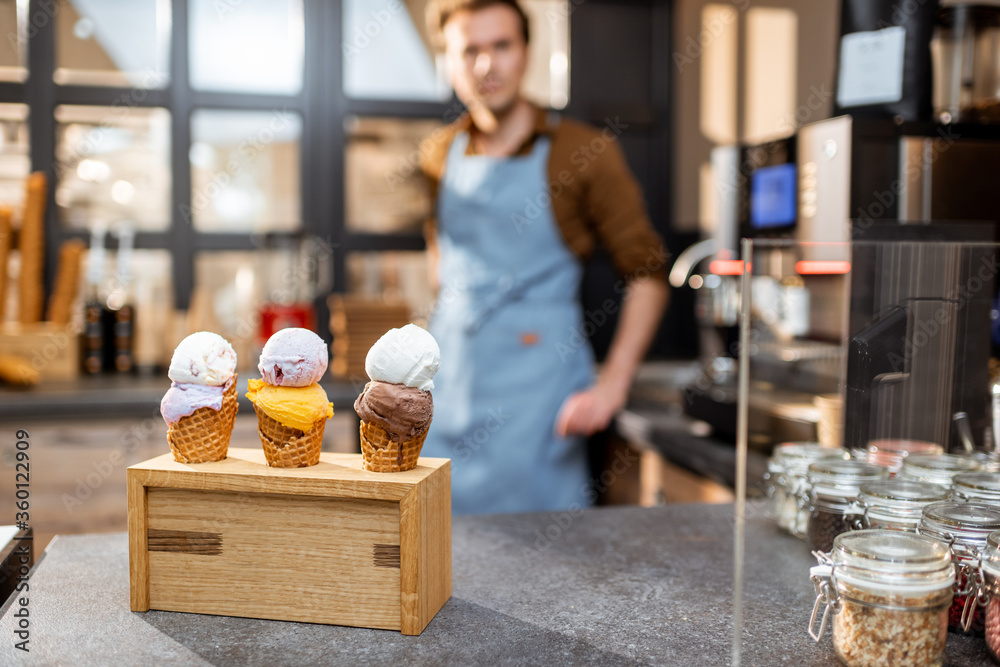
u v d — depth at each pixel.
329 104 2.75
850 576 0.69
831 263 0.94
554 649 0.73
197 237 2.71
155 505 0.82
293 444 0.80
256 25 2.71
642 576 0.91
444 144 2.14
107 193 2.67
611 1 2.91
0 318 2.42
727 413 1.67
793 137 1.47
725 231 1.75
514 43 1.93
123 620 0.80
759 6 2.45
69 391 2.16
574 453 2.01
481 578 0.91
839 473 0.88
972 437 0.94
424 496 0.77
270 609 0.80
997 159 1.36
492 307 2.00
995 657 0.71
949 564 0.69
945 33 1.33
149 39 2.65
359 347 2.41
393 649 0.73
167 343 2.51
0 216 2.40
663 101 2.97
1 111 2.58
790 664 0.70
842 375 0.94
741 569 0.70
